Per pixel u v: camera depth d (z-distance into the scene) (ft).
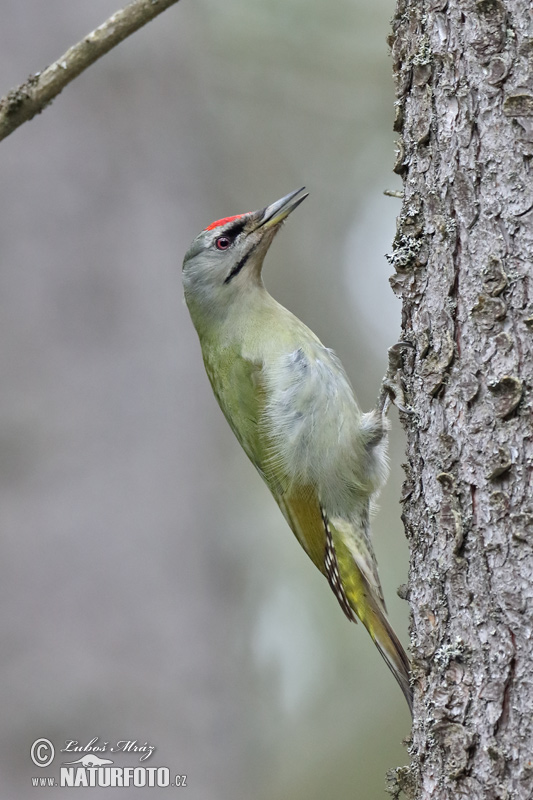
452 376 22.00
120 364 39.19
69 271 39.22
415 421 23.11
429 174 22.82
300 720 46.42
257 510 49.52
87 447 38.06
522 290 20.99
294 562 48.80
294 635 47.78
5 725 35.45
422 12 23.26
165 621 37.88
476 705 20.95
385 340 52.90
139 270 40.37
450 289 22.18
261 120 51.52
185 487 39.19
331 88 48.83
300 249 53.98
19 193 39.22
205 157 46.47
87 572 37.24
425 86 22.99
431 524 22.29
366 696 46.75
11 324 38.29
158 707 37.01
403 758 43.96
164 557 38.34
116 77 41.63
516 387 20.79
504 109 21.45
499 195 21.42
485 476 21.18
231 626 40.06
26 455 37.50
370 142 52.60
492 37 21.68
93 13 40.83
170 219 41.32
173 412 39.75
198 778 36.73
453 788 21.06
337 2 47.60
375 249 53.36
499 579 20.79
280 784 44.34
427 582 22.35
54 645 36.37
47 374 38.19
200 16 46.83
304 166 52.85
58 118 40.24
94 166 40.47
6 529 36.91
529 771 20.06
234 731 39.01
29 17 40.45
